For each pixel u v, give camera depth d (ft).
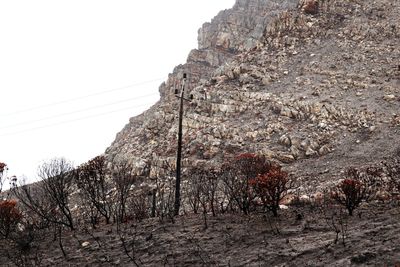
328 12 166.09
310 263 28.86
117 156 120.16
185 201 68.13
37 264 37.42
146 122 147.02
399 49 134.21
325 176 77.15
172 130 123.54
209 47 217.77
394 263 25.81
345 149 90.12
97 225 50.21
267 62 144.46
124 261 36.24
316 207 44.55
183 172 97.25
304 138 97.81
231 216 44.34
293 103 113.91
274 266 29.96
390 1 166.71
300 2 174.91
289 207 46.42
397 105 103.65
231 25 220.23
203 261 32.99
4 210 45.93
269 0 230.27
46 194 54.34
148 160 109.50
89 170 57.82
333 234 33.24
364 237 30.81
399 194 50.08
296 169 85.81
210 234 38.86
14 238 43.78
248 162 61.62
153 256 36.17
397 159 76.38
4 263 39.52
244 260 32.04
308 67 134.72
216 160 97.91
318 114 107.04
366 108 104.63
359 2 169.78
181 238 38.91
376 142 88.84
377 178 62.59
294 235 35.19
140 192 90.12
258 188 42.37
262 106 119.14
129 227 45.65
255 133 106.01
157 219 48.16
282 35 158.51
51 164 60.13
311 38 153.38
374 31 147.74
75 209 67.46
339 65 131.95
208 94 131.95
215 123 117.29
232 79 140.77
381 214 37.78
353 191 39.29
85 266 36.55
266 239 35.29
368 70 125.49
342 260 27.89
